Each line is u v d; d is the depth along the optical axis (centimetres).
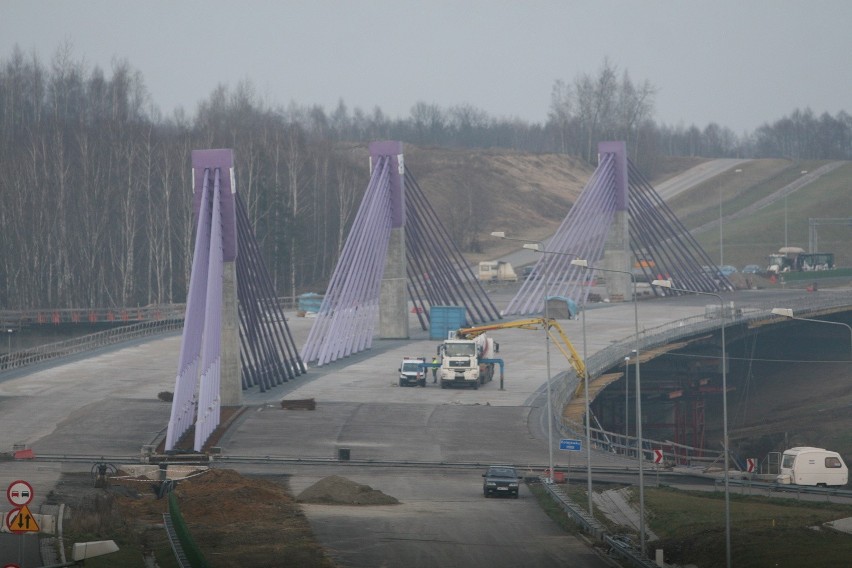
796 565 11112
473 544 12694
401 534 13225
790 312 17688
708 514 14425
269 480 17112
